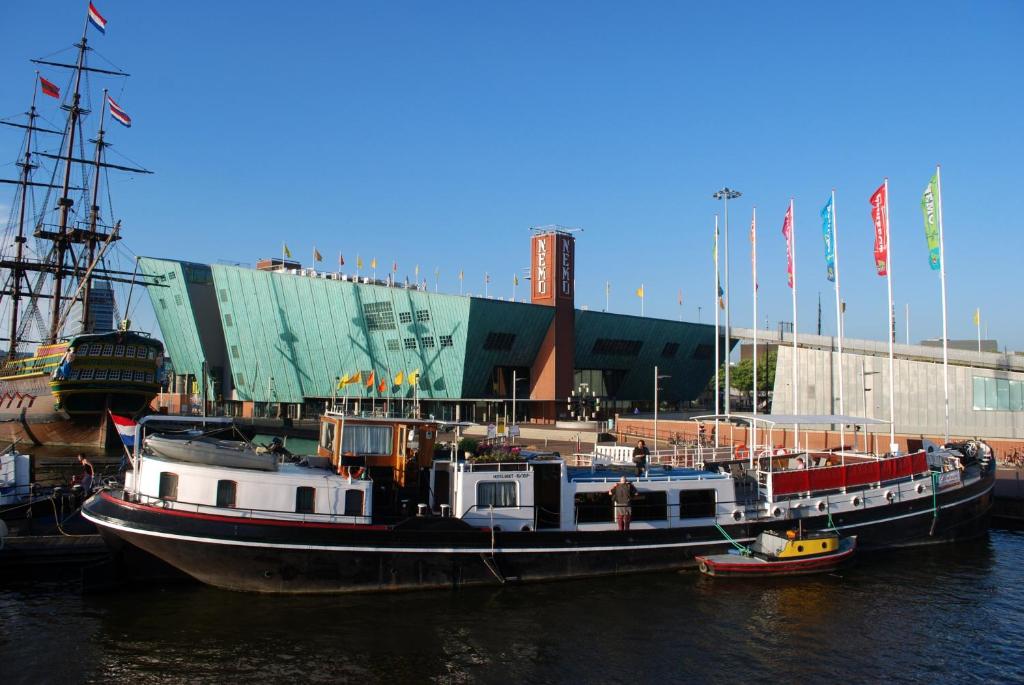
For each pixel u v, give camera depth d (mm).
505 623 21969
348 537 23219
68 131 78250
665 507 26984
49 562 27109
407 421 25656
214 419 27562
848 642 21312
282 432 86500
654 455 37781
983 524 33969
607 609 23281
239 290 105125
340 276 102250
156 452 23984
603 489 26609
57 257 78625
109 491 25516
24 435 70812
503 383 92250
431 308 85812
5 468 30703
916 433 57719
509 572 24781
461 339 84312
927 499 31172
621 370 107062
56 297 78438
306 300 97688
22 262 78750
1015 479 43125
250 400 109938
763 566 26391
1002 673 19516
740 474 30281
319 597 23281
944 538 31859
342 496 23844
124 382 66312
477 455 26016
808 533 27844
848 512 29406
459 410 91250
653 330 105250
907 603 24609
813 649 20781
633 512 26781
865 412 56469
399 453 25516
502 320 86188
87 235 79000
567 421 87750
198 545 22641
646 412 108562
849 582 26609
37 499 30797
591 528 26016
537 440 72688
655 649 20547
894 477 30859
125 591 23812
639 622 22359
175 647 19984
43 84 70438
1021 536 35000
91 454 65250
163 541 22672
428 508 25344
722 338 113812
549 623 22062
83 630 21016
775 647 20859
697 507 27438
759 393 125312
